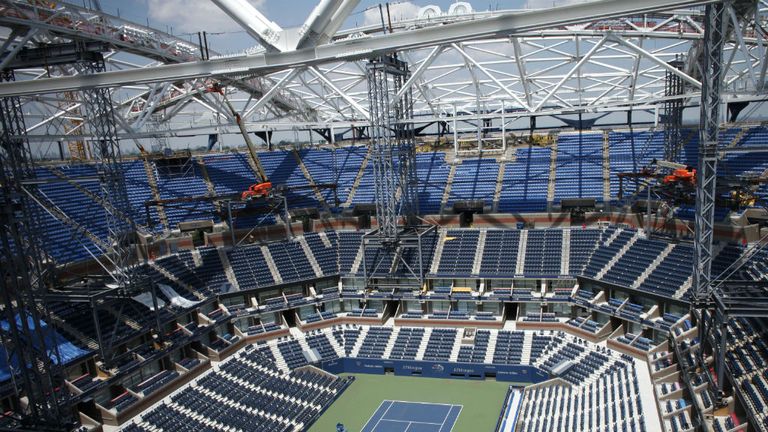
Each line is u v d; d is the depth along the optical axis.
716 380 44.75
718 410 42.09
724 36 43.41
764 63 47.72
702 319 47.72
